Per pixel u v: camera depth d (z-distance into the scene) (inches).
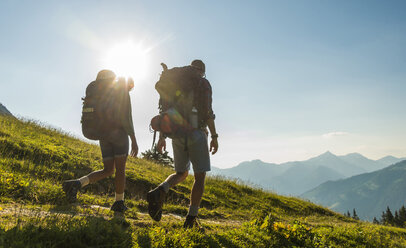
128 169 420.2
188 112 148.4
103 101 168.7
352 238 253.9
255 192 596.4
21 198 181.2
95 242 102.8
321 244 193.9
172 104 150.0
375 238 282.8
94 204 202.7
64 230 103.0
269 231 185.6
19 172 249.0
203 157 151.9
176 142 157.1
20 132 416.8
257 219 203.2
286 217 434.3
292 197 689.6
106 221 126.0
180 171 161.0
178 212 261.9
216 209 369.4
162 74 156.4
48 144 391.2
